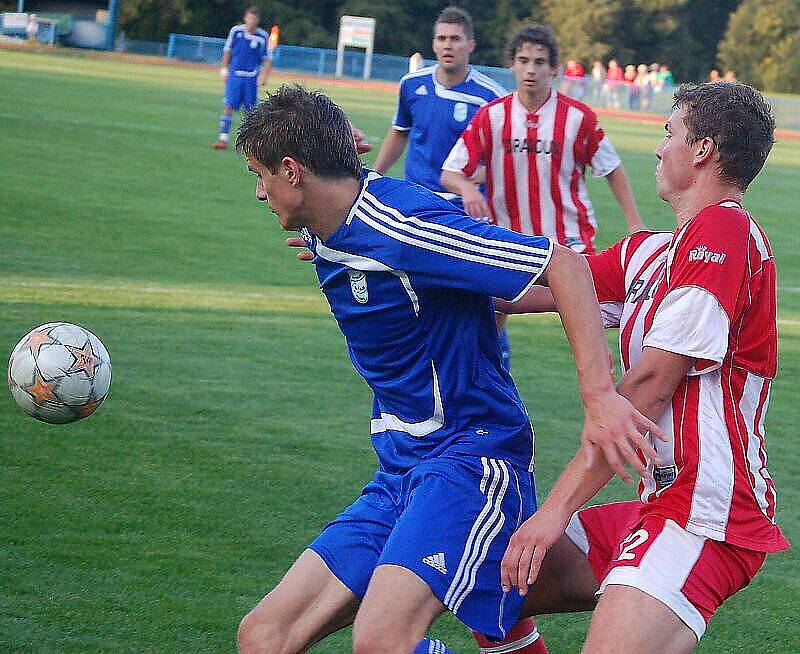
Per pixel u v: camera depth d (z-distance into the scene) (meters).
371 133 69.62
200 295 26.36
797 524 14.89
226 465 15.47
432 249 8.34
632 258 9.04
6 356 19.44
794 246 43.66
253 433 16.94
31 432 16.20
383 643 8.15
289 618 8.91
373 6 178.38
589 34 183.75
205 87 106.62
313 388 19.66
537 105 20.52
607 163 20.78
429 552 8.40
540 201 20.98
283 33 178.00
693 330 7.86
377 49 180.38
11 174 42.31
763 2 192.00
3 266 27.41
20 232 31.81
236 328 23.48
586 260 9.23
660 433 7.85
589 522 9.32
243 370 20.42
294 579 9.02
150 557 12.44
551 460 16.77
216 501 14.16
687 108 8.48
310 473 15.39
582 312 8.22
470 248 8.30
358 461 16.03
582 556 9.30
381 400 9.42
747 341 8.12
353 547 9.03
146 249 31.41
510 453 9.09
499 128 20.69
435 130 23.61
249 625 8.96
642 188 59.22
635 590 7.75
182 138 61.16
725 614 12.17
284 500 14.37
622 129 105.50
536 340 24.95
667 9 186.25
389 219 8.44
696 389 8.07
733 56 194.88
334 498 14.56
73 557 12.29
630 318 8.64
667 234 8.96
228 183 46.56
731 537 7.91
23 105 68.31
